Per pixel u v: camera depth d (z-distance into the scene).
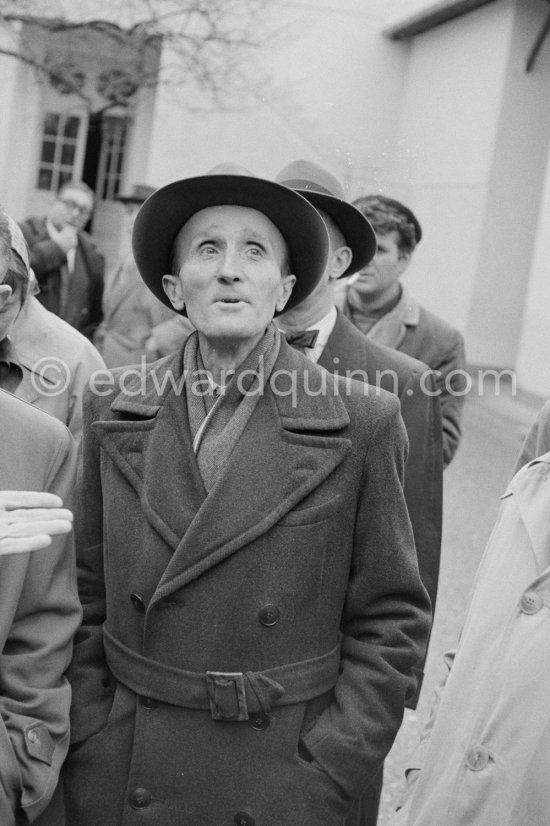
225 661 2.09
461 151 17.73
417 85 19.53
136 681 2.13
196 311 2.15
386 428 2.20
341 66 19.83
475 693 1.88
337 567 2.17
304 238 2.23
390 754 4.17
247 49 15.91
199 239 2.17
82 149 19.56
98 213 19.81
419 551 3.14
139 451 2.19
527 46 16.69
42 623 2.15
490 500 9.06
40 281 6.83
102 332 6.29
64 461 2.20
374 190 4.74
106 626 2.24
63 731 2.11
